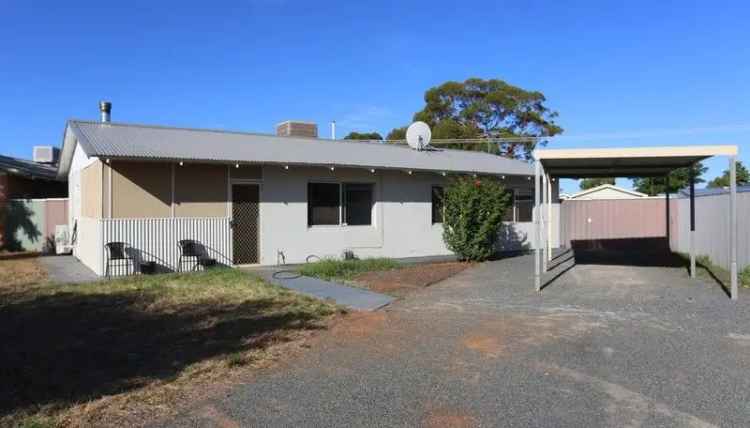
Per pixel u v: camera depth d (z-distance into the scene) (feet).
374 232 56.85
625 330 25.58
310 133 68.23
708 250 53.72
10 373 19.30
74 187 61.46
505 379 18.74
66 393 17.34
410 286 38.09
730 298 33.63
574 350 22.29
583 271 47.21
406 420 15.37
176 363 20.45
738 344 23.06
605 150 38.06
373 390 17.74
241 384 18.30
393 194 58.34
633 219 75.46
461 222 53.36
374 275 43.39
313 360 21.02
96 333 24.81
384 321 27.58
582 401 16.69
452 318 28.30
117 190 43.24
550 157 38.34
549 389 17.74
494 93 136.77
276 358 21.21
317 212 53.57
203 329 25.54
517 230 68.54
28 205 69.36
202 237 46.65
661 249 70.18
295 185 51.75
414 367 20.16
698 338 24.06
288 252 51.34
